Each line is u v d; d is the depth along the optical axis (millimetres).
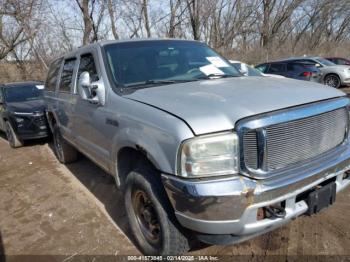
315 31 32000
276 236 3086
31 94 8227
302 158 2430
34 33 15992
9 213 4117
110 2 15789
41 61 17812
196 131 2172
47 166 5926
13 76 19094
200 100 2477
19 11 14992
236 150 2176
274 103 2344
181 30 18422
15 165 6199
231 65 4004
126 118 2822
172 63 3602
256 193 2166
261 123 2186
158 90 2932
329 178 2619
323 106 2523
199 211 2164
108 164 3400
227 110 2268
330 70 13781
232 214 2145
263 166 2217
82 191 4602
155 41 3877
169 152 2293
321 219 3309
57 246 3268
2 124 8086
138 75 3354
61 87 5016
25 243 3375
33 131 7219
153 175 2633
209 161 2164
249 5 22141
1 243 3412
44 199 4445
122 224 3580
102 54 3545
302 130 2398
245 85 2842
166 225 2553
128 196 3000
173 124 2291
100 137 3455
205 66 3695
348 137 2859
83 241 3312
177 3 17375
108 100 3203
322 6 29453
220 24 21234
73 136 4562
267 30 24719
